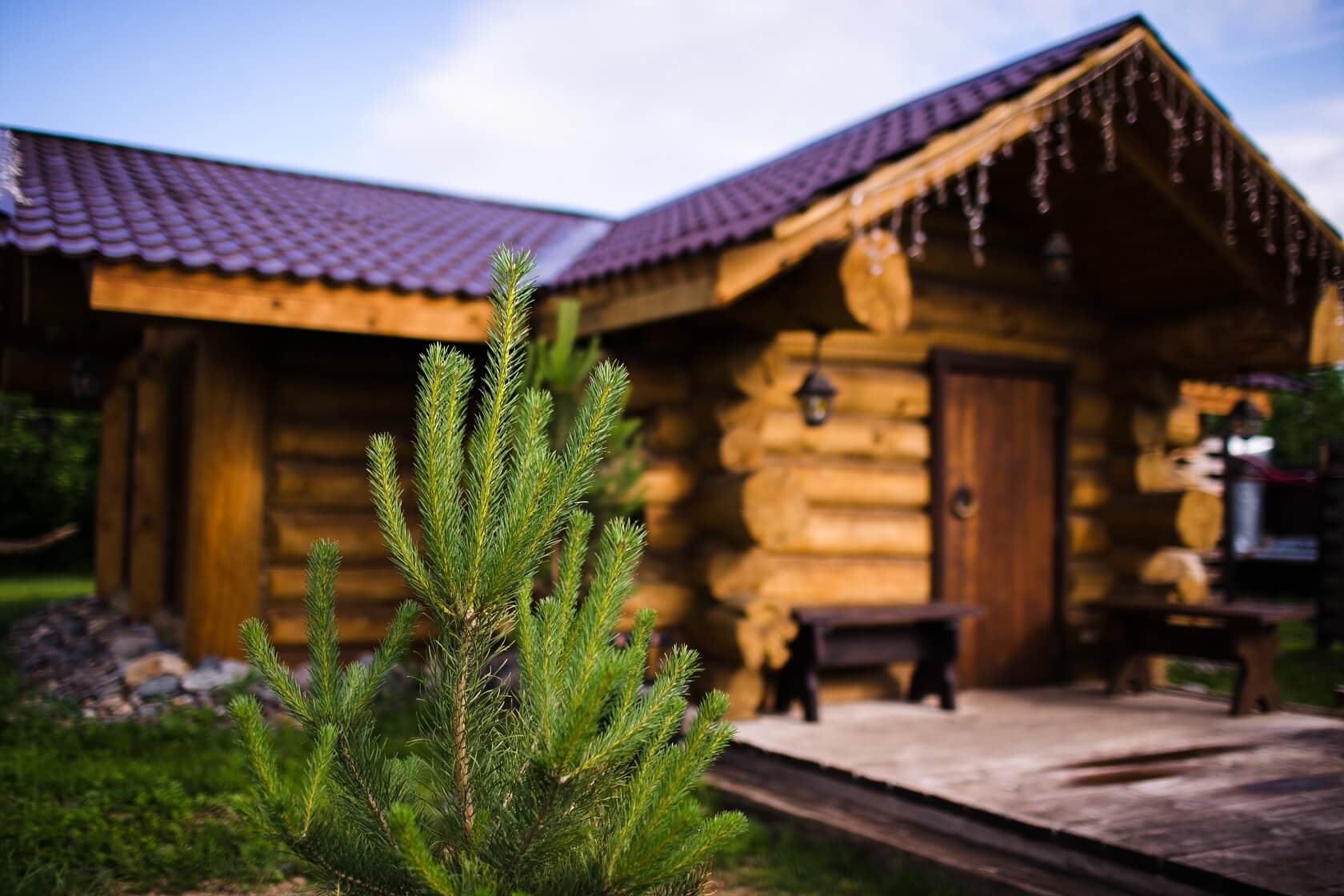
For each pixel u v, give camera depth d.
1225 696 8.13
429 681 2.51
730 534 6.93
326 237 8.39
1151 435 9.03
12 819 4.73
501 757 2.46
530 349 6.59
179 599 9.23
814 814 5.31
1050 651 8.73
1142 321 9.11
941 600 8.05
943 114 7.32
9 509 20.28
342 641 8.04
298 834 2.24
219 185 9.66
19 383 11.62
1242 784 5.22
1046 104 6.85
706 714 2.33
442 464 2.38
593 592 2.36
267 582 7.93
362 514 8.25
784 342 7.61
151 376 9.84
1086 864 4.28
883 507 8.01
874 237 6.27
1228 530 12.86
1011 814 4.62
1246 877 3.82
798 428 7.61
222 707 6.95
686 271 6.42
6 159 8.40
